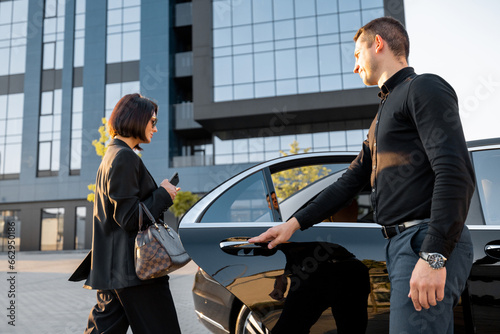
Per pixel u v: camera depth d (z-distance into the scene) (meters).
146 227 1.84
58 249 27.83
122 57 28.39
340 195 1.74
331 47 24.03
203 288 2.33
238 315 2.17
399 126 1.42
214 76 25.06
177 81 28.91
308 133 26.03
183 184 26.25
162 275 1.80
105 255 1.85
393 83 1.50
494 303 1.90
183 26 28.31
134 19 28.53
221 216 2.11
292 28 24.66
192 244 1.95
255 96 24.52
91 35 28.89
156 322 1.82
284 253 1.98
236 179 2.28
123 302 1.82
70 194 27.75
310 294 1.93
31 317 4.96
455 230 1.21
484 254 1.96
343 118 25.17
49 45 29.67
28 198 28.20
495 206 2.14
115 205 1.77
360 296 1.93
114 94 28.16
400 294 1.32
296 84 24.16
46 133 28.80
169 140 26.86
